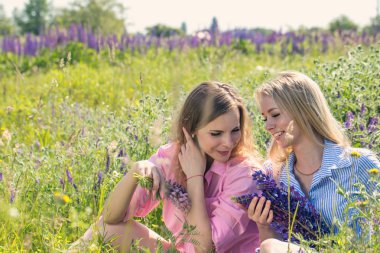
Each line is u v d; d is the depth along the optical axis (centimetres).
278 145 389
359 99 511
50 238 371
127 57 1508
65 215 419
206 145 375
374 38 1577
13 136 697
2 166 493
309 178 372
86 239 371
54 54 1566
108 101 908
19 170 473
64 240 374
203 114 370
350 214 342
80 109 738
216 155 377
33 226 397
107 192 433
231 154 392
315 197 361
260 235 354
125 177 381
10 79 1301
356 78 541
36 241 384
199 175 383
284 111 365
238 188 375
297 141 370
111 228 387
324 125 368
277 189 343
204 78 1011
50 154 565
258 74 1032
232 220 371
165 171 403
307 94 367
